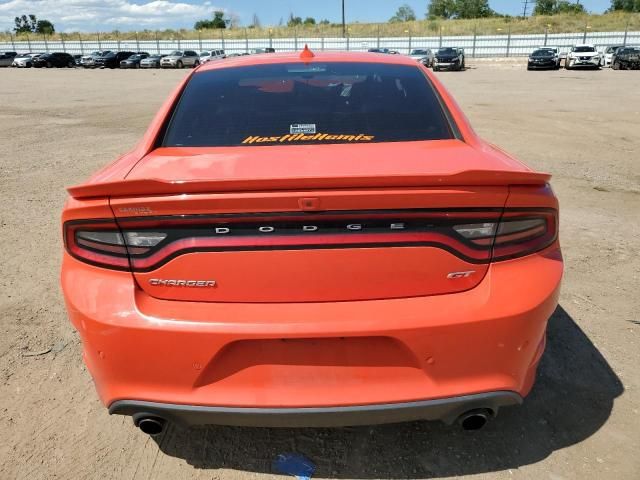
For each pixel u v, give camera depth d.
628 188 6.45
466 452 2.28
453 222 1.82
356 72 2.88
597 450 2.28
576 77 28.34
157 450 2.31
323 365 1.84
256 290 1.81
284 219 1.75
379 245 1.79
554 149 8.94
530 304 1.86
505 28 57.41
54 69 45.84
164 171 2.07
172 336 1.80
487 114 13.52
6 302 3.62
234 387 1.86
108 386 1.92
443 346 1.82
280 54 3.22
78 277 1.91
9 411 2.54
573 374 2.79
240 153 2.22
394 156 2.16
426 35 57.97
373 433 2.39
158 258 1.82
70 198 2.01
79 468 2.21
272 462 2.24
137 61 47.84
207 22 87.25
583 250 4.45
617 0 73.88
